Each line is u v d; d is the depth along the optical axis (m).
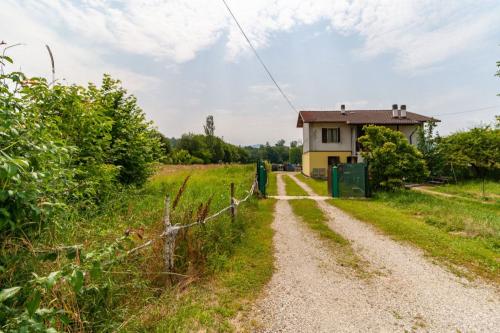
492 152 18.52
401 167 13.10
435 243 5.96
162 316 2.84
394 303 3.55
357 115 28.20
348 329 2.99
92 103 5.29
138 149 8.38
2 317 1.47
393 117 27.08
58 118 3.17
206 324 2.94
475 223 7.03
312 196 14.20
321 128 26.36
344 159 26.20
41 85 3.03
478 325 3.09
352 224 7.91
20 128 1.98
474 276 4.40
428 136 20.19
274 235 6.74
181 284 3.73
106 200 4.69
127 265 3.03
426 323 3.12
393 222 7.75
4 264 1.83
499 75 10.54
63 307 2.07
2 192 1.53
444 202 10.94
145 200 6.10
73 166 4.00
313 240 6.36
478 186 17.05
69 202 3.24
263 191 13.52
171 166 27.80
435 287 4.02
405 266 4.81
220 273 4.26
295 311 3.34
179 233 4.34
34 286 1.68
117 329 2.41
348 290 3.91
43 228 2.10
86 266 1.94
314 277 4.34
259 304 3.48
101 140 5.23
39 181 1.91
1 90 2.05
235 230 6.15
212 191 9.14
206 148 66.38
